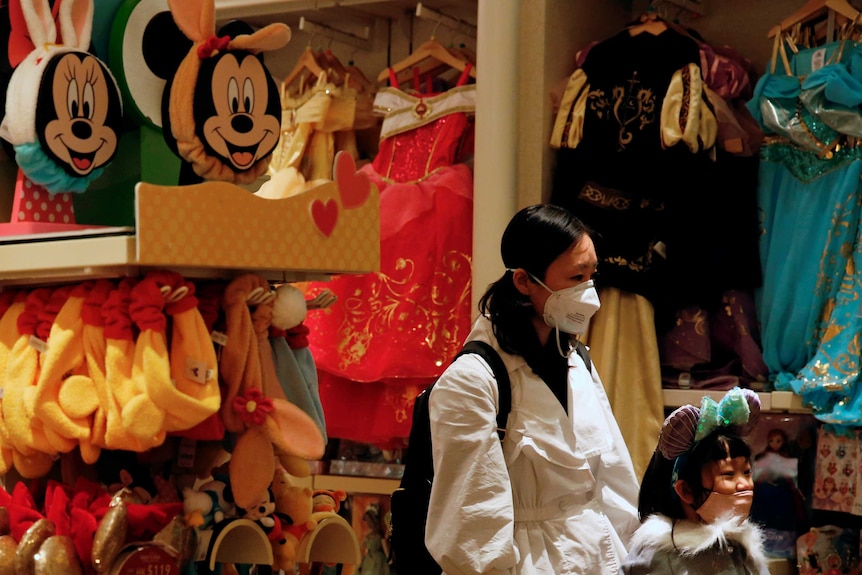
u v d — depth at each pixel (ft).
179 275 6.56
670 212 11.54
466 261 12.37
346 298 12.74
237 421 6.88
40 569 6.22
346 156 7.48
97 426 6.52
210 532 6.99
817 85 10.83
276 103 7.54
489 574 6.56
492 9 11.68
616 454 7.61
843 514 11.65
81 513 6.46
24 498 6.91
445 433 6.75
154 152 7.71
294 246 7.04
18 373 6.82
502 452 6.82
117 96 7.38
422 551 7.32
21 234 7.00
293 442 6.98
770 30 11.61
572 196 11.88
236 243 6.64
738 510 6.72
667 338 11.83
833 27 11.27
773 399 11.06
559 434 6.98
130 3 7.50
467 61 13.29
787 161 11.46
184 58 7.21
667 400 11.59
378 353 12.38
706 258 11.55
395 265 12.52
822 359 10.71
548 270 7.00
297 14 14.74
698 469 6.79
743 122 11.94
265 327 7.11
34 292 7.02
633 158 11.56
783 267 11.29
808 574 11.02
